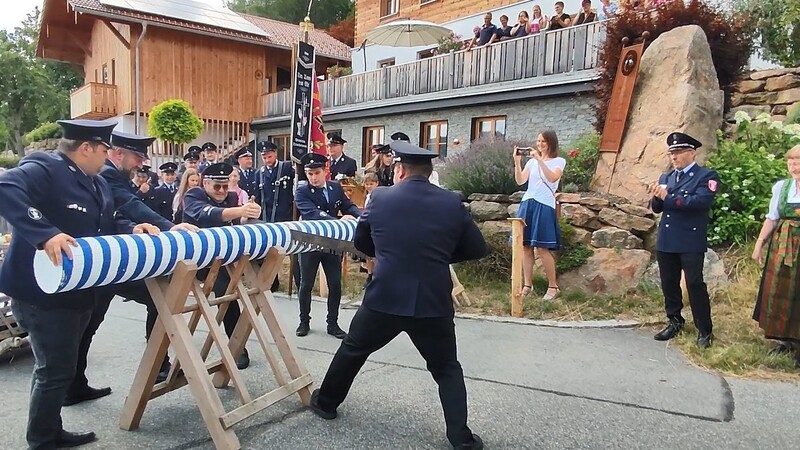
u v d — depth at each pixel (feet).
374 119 59.67
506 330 18.67
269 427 11.61
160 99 70.59
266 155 26.03
